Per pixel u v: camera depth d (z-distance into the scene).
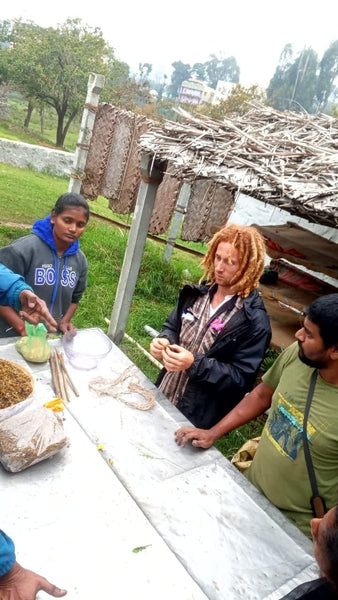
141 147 3.10
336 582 0.93
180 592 1.17
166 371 2.59
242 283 2.17
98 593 1.12
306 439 1.65
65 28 24.05
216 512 1.46
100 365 2.11
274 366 1.94
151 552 1.26
